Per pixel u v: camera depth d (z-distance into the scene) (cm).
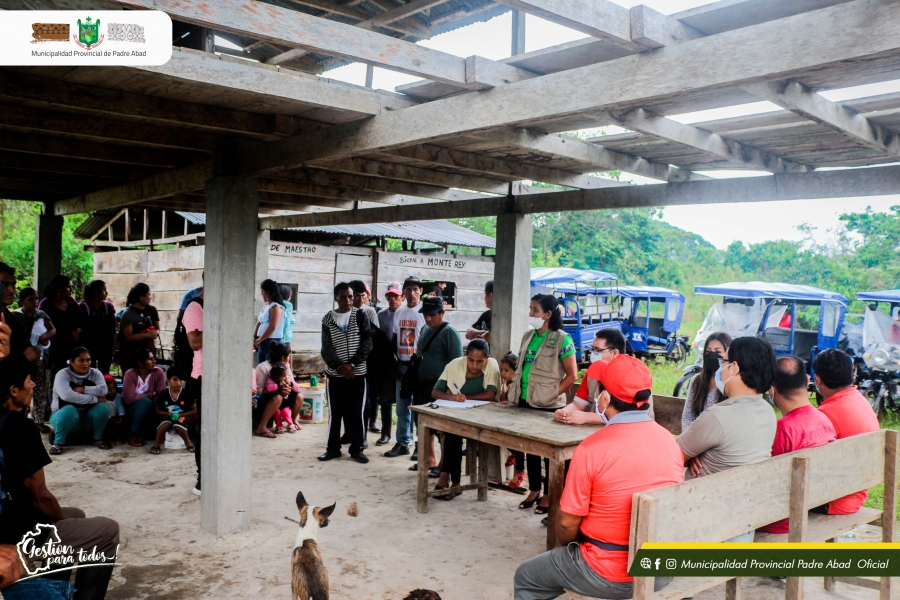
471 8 441
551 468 420
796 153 477
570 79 292
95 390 697
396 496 572
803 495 320
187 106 408
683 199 528
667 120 386
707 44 251
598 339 451
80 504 531
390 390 709
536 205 624
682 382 1067
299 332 1158
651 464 278
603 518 280
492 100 324
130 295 812
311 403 859
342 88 377
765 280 3453
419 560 440
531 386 515
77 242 1958
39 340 702
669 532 264
